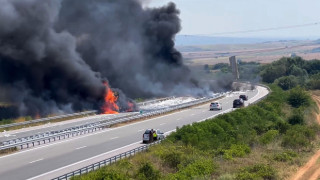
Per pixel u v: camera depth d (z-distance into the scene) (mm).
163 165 48375
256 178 44219
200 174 44625
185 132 64375
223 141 65688
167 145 57844
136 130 75500
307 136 73688
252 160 54656
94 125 75562
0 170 44625
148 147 55250
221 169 48531
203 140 61844
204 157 53031
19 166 46500
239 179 43750
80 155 52688
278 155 57406
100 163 43031
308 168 53000
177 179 41531
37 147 58906
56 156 52156
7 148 54656
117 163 45469
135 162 47469
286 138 66688
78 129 70750
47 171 43938
